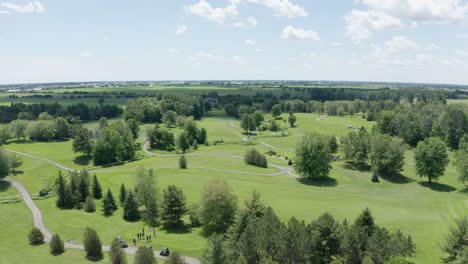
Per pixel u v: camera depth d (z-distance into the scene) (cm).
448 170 12206
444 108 19838
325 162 11119
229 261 4688
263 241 4844
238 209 7288
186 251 6212
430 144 10738
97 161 13875
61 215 8350
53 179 11031
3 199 9800
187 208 7719
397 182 11019
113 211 8538
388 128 17425
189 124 17688
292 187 10256
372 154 11981
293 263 4634
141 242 6694
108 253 6238
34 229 6806
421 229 6694
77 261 5922
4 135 17125
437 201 9069
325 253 5050
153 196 8169
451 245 5222
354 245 4672
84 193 9394
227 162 13300
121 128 17325
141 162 13812
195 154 14988
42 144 17012
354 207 8200
